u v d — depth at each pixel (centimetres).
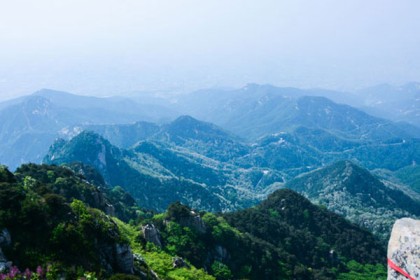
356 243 15462
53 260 4425
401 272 2873
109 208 10856
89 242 4800
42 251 4459
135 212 14425
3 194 4672
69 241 4644
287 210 16675
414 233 2906
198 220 10356
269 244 12281
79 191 10400
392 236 3023
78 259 4591
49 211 4812
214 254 10144
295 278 11081
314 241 14588
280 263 11388
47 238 4569
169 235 9688
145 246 8144
